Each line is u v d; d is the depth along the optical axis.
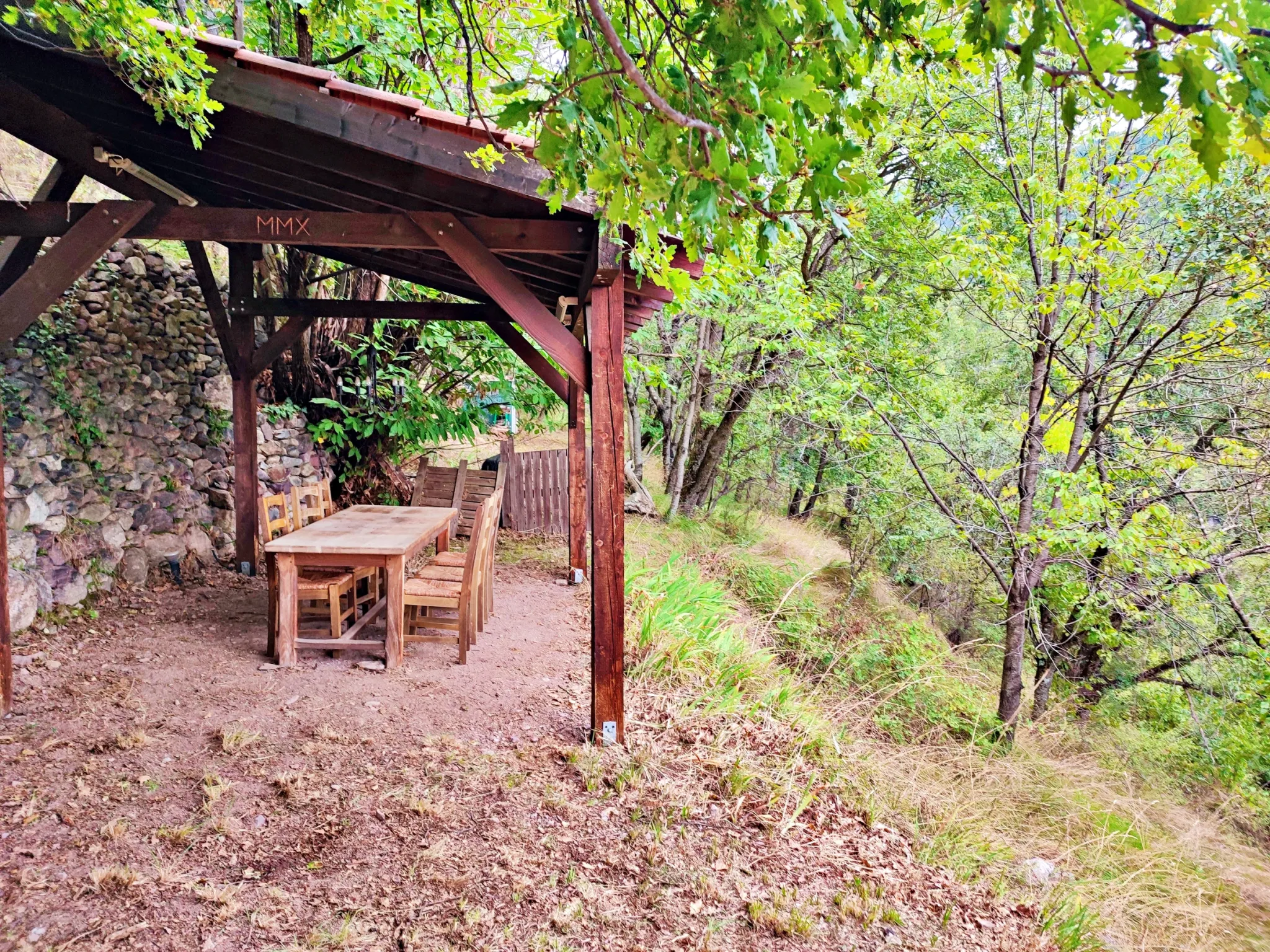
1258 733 7.18
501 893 2.58
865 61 1.52
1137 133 5.85
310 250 6.38
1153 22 1.04
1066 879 3.89
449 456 12.55
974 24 1.29
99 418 5.27
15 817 2.67
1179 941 3.71
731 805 3.42
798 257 9.84
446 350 9.16
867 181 1.39
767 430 11.77
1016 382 9.59
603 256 3.41
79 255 3.45
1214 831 5.98
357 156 3.46
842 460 10.09
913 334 9.38
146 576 5.62
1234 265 5.73
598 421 3.56
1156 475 6.72
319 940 2.26
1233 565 6.50
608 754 3.59
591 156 1.42
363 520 5.40
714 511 13.45
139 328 5.83
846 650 7.80
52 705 3.61
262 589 6.02
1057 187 6.58
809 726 4.56
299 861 2.62
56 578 4.70
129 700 3.74
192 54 2.82
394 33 6.13
